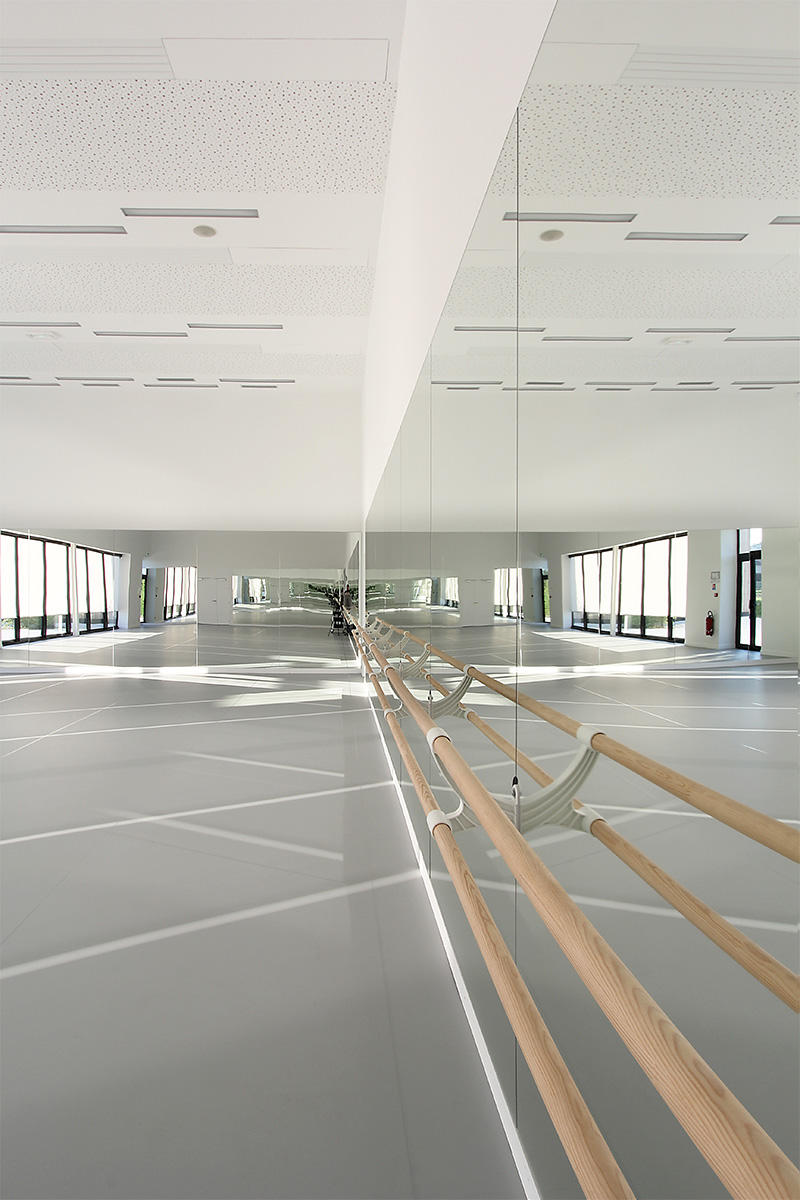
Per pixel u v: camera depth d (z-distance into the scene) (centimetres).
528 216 115
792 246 43
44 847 359
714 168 57
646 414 73
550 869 103
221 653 1240
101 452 950
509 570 131
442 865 257
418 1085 179
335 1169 153
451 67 200
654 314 71
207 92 352
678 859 61
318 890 305
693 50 60
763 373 48
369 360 726
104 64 333
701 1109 54
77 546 1204
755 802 46
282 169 422
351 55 329
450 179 202
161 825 394
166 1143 162
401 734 287
